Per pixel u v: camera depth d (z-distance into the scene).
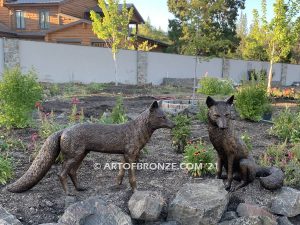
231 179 4.62
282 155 6.34
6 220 3.42
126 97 15.93
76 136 3.99
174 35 38.09
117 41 22.92
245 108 10.02
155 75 26.38
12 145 6.30
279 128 8.29
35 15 32.91
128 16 23.34
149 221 3.86
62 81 21.95
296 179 5.04
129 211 3.92
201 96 16.56
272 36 18.61
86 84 21.58
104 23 22.83
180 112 10.13
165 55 26.70
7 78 7.57
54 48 21.38
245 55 35.62
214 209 3.89
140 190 4.47
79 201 4.00
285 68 34.53
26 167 5.19
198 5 15.94
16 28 33.66
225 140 4.43
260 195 4.52
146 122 4.11
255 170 4.58
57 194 4.31
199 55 17.92
